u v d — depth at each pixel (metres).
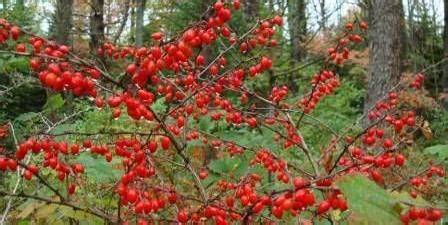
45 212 2.80
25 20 13.33
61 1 11.39
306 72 11.71
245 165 3.73
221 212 2.49
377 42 10.25
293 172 3.81
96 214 2.61
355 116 12.40
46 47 2.41
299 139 3.75
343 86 13.95
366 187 1.85
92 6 13.19
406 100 9.66
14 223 3.36
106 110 6.95
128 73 2.34
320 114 9.01
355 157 3.10
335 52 3.89
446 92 16.50
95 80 2.40
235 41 3.28
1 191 2.44
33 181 3.77
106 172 3.32
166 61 2.38
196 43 2.42
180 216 2.46
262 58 3.37
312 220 2.50
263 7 10.88
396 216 1.82
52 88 2.22
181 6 10.06
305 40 14.80
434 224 1.87
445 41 18.25
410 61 19.41
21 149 2.43
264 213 2.94
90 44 12.02
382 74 10.17
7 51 2.24
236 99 6.79
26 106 11.07
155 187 2.56
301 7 16.81
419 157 5.40
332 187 1.92
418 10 20.97
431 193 4.11
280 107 4.15
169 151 3.74
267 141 4.09
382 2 10.25
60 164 2.62
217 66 3.55
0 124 3.01
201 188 2.72
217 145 3.95
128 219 2.77
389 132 4.09
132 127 4.96
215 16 2.53
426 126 4.17
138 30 15.52
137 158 2.47
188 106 3.21
